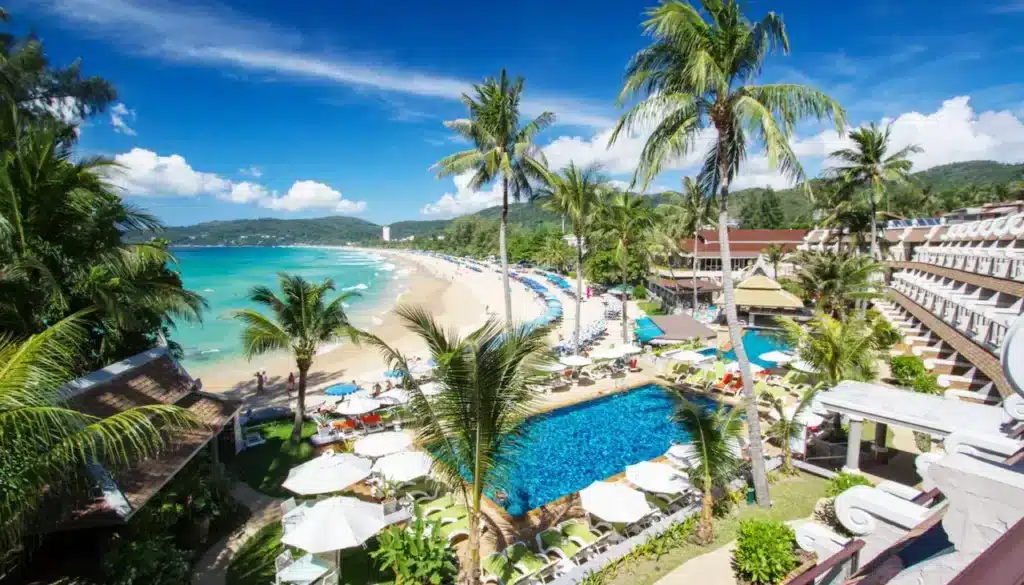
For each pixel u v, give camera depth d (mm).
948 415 13758
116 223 15766
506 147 24297
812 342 18828
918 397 15336
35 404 7086
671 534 12617
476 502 9945
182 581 10945
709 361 29562
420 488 15938
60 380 7918
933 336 31734
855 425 15375
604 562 11672
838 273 34281
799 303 40812
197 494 13297
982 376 23797
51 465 7137
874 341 19094
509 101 23453
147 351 16109
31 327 13234
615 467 19203
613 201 35062
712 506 14000
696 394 26047
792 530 11383
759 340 39156
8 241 12578
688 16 13328
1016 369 3369
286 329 18625
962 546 3387
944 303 28562
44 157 13453
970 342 23922
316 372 32625
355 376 31422
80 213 14312
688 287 51812
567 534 13352
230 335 43781
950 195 91625
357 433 20500
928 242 45344
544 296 64312
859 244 45594
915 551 4414
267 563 12516
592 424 23031
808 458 17547
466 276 100875
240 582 11852
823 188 44719
